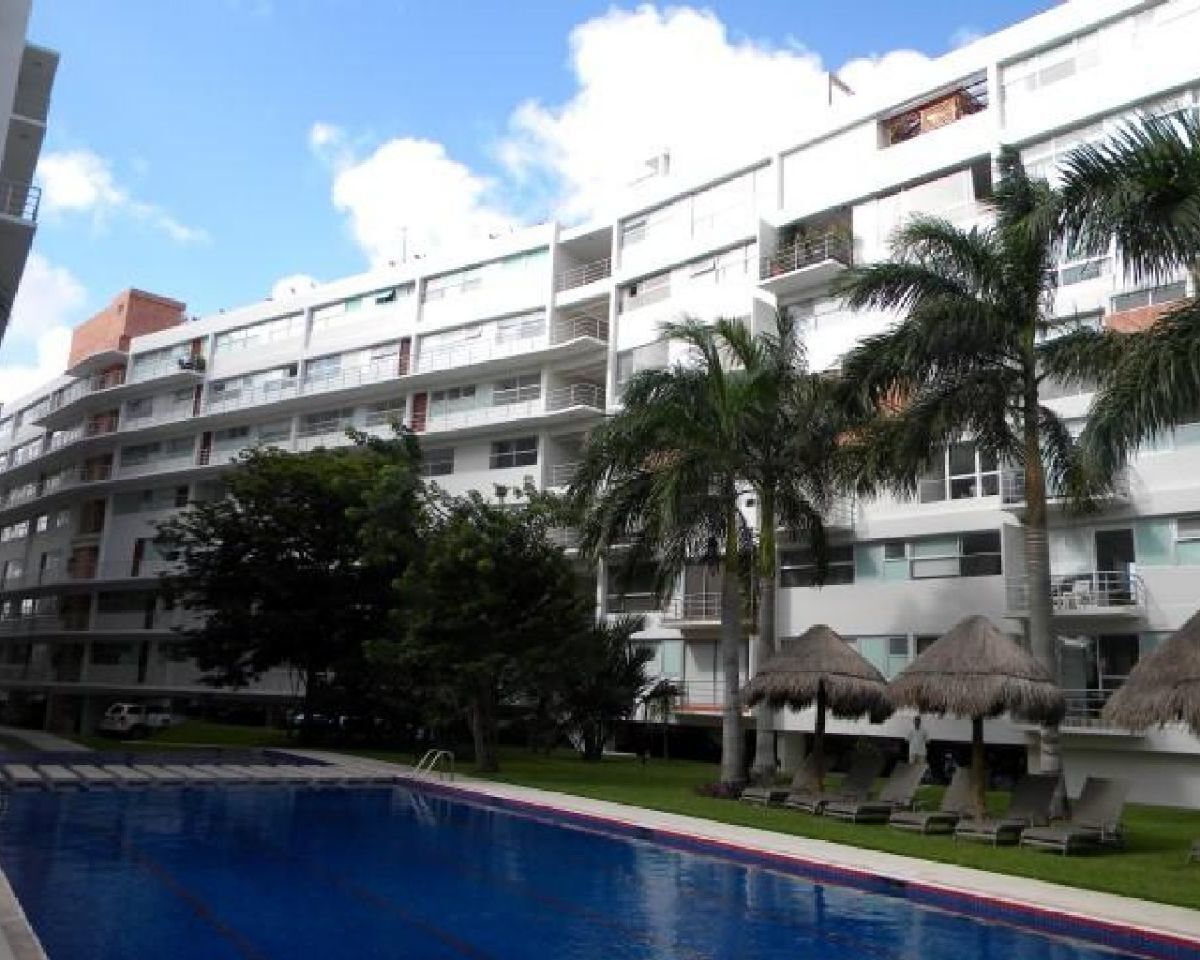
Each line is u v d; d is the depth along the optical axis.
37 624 60.06
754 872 13.18
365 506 33.03
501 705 29.00
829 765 29.64
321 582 33.97
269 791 21.83
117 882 11.87
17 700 61.16
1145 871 12.52
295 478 34.47
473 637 24.17
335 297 50.53
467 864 13.61
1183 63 25.89
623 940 9.77
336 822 17.42
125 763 26.16
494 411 42.47
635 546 21.97
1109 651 25.08
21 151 25.16
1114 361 17.14
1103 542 25.56
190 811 18.31
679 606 34.41
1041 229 16.41
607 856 14.34
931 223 18.44
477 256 45.22
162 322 62.62
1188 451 24.38
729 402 20.66
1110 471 14.55
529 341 42.81
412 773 24.25
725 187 37.06
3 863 12.83
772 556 21.62
